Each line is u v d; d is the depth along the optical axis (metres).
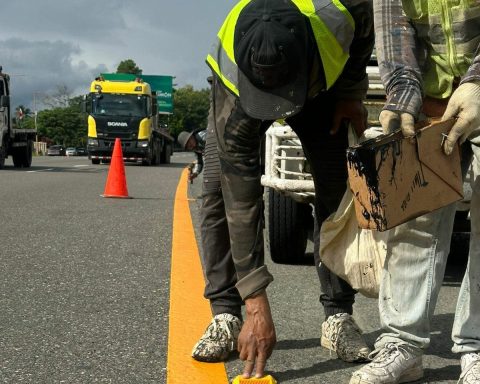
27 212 8.39
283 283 4.61
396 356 2.54
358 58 2.67
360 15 2.47
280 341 3.23
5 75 20.98
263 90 2.32
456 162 2.32
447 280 4.77
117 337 3.29
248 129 2.40
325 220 2.80
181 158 44.72
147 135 26.69
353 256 2.64
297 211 5.02
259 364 2.45
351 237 2.65
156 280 4.54
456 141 2.26
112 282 4.48
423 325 2.55
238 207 2.44
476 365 2.49
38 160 34.16
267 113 2.31
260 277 2.43
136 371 2.83
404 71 2.33
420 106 2.28
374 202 2.13
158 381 2.72
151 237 6.45
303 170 4.66
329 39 2.37
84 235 6.50
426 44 2.44
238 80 2.36
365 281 2.65
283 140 4.68
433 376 2.74
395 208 2.16
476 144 2.42
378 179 2.12
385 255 2.57
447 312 3.85
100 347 3.14
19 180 15.22
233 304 2.97
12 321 3.55
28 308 3.81
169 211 8.80
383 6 2.39
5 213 8.25
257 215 2.45
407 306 2.53
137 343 3.20
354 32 2.47
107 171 20.77
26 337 3.29
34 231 6.73
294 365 2.88
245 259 2.44
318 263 3.01
